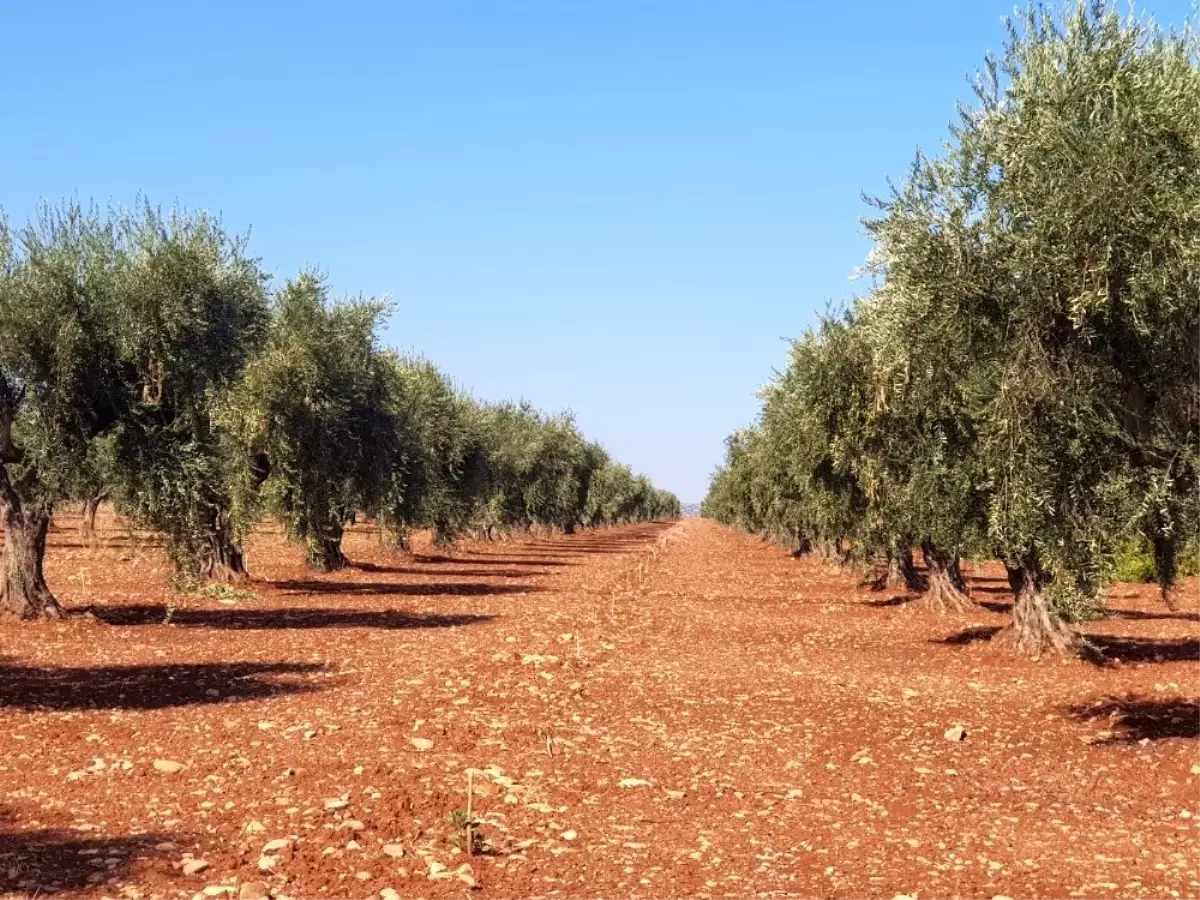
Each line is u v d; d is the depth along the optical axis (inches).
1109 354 489.7
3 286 845.2
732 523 4763.8
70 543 2084.2
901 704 660.1
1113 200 436.8
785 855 371.6
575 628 1040.2
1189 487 482.6
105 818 392.2
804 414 1106.1
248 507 1301.7
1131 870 357.4
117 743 514.6
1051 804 443.2
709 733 572.4
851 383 1031.0
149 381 908.0
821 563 2116.1
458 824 381.4
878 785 471.5
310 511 1369.3
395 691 665.6
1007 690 714.2
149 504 878.4
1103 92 470.9
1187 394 485.1
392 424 1514.5
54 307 848.9
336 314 1432.1
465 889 328.5
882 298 593.9
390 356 1615.4
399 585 1507.1
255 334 1035.3
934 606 1242.0
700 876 348.2
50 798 417.4
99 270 889.5
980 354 530.9
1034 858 370.6
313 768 468.1
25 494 941.8
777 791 458.0
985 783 477.4
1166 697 674.8
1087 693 695.7
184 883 326.6
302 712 596.7
